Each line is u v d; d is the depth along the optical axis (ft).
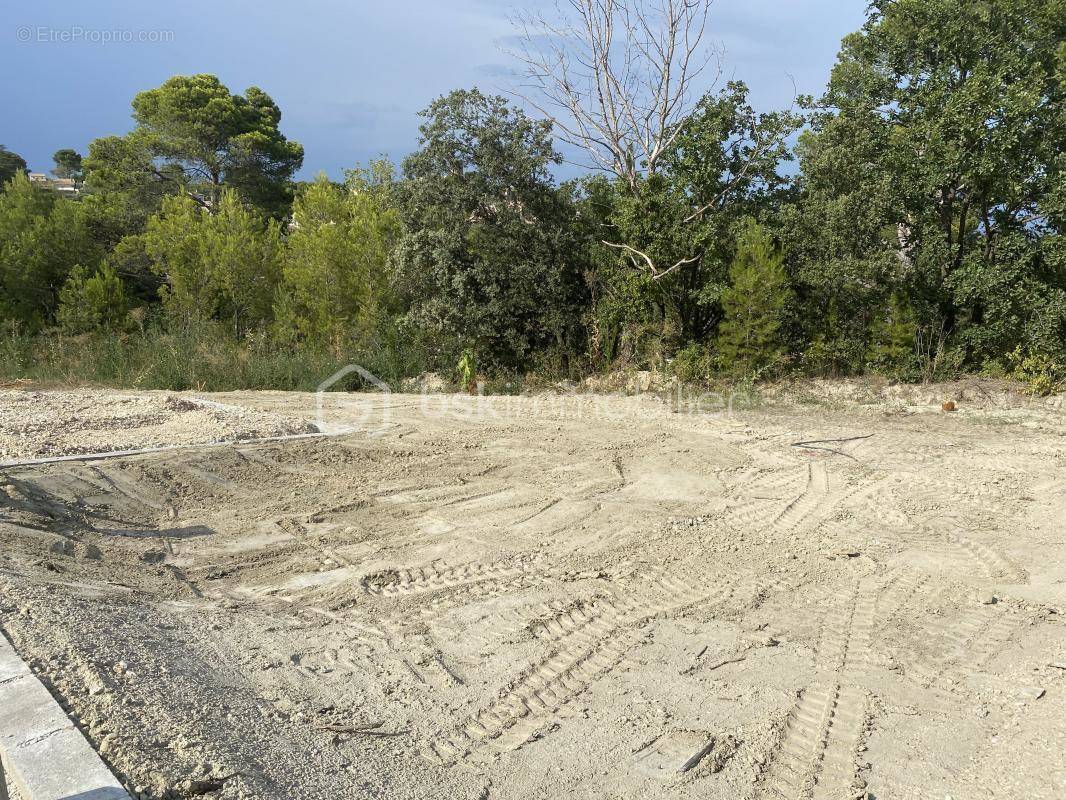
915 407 45.27
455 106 59.36
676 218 55.47
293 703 13.64
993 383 46.78
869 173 51.62
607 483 29.73
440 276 61.00
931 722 13.70
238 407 40.60
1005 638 16.99
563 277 62.69
